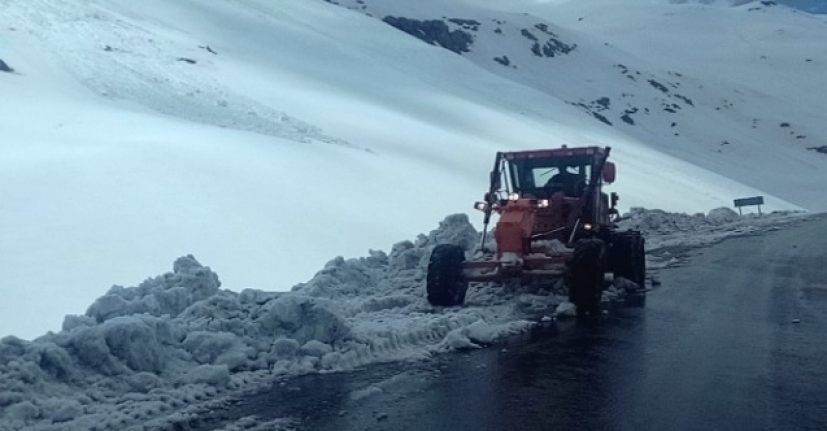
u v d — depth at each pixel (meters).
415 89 75.62
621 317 8.54
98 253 17.41
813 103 167.12
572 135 75.94
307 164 31.03
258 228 20.92
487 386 5.82
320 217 23.42
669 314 8.70
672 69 178.38
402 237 23.69
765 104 156.25
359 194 28.28
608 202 11.30
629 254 10.37
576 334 7.64
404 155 41.81
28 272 15.81
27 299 14.46
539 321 8.31
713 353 6.77
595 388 5.73
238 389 5.84
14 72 44.44
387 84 73.75
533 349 7.00
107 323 5.97
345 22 108.75
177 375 5.96
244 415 5.21
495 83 99.00
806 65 199.25
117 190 22.38
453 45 141.00
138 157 26.36
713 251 15.45
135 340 5.95
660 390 5.64
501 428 4.86
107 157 25.92
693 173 73.75
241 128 41.03
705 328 7.89
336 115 50.44
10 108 35.56
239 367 6.30
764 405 5.24
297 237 20.91
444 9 159.00
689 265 13.33
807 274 11.80
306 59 74.81
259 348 6.62
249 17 85.44
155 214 20.64
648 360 6.55
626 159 68.12
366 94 65.88
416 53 103.12
